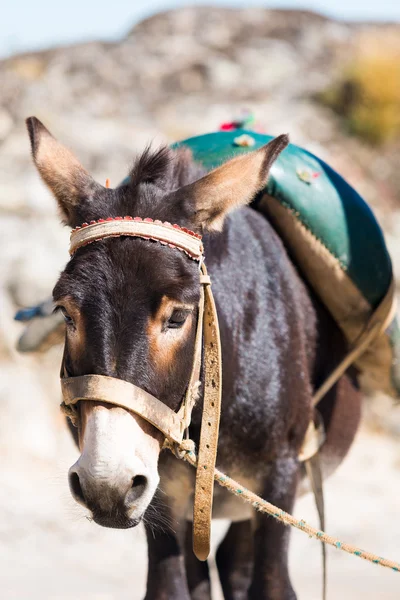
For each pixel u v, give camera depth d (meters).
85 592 6.73
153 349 2.96
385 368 4.57
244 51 23.64
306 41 24.64
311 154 4.53
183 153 3.82
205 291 3.24
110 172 15.05
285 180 4.17
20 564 7.55
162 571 3.84
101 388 2.89
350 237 4.26
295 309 4.07
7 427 10.69
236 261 3.87
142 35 24.97
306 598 6.70
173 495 3.88
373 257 4.32
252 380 3.78
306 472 4.34
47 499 9.43
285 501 3.91
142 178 3.39
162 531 3.86
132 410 2.91
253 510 3.93
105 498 2.82
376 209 17.39
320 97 20.94
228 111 19.58
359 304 4.32
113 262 2.98
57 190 3.40
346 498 10.34
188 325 3.09
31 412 11.02
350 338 4.45
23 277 12.84
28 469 10.23
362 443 12.45
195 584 4.68
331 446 4.77
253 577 3.89
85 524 8.74
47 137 3.50
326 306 4.46
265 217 4.29
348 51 23.86
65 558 7.89
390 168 19.08
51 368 12.19
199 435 3.58
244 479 3.89
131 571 7.61
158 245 3.04
